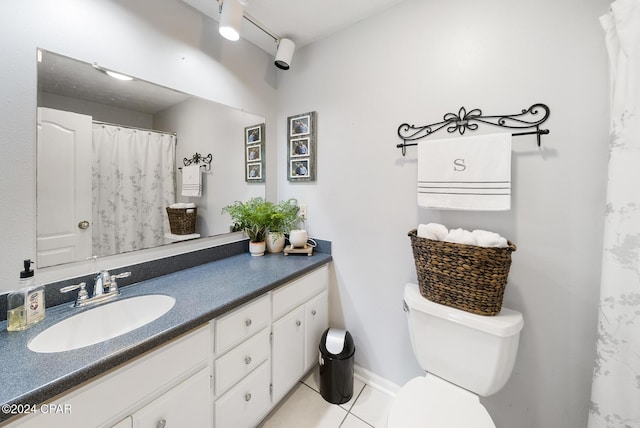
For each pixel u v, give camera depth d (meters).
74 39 1.03
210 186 1.57
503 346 0.97
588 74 0.98
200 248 1.54
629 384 0.80
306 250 1.72
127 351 0.74
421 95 1.36
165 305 1.09
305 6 1.43
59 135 1.01
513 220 1.14
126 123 1.20
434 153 1.22
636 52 0.77
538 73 1.07
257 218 1.70
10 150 0.91
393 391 1.54
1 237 0.89
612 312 0.83
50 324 0.88
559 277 1.06
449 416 0.91
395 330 1.53
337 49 1.65
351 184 1.63
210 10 1.45
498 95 1.15
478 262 1.01
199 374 0.96
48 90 0.98
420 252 1.17
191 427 0.94
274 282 1.26
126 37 1.18
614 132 0.83
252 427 1.21
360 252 1.63
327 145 1.72
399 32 1.42
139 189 1.26
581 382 1.04
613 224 0.83
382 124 1.50
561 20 1.02
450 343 1.09
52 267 1.00
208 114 1.53
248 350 1.16
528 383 1.14
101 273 1.08
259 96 1.83
